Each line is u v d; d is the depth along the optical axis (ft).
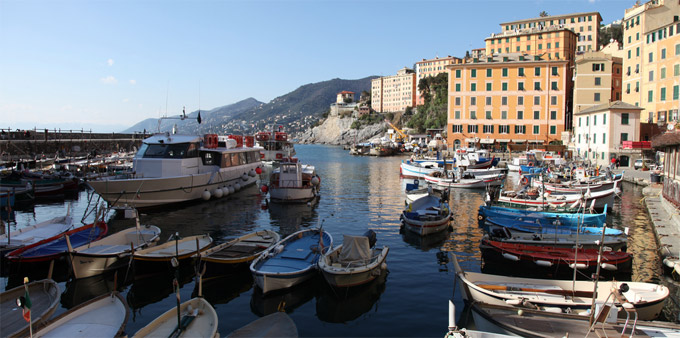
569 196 108.47
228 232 83.46
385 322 44.96
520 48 355.56
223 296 52.13
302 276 52.42
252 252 60.29
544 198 107.24
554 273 59.11
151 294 52.70
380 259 55.72
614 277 57.21
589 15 374.02
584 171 142.20
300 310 48.03
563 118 265.75
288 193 115.24
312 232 71.56
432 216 81.97
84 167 156.56
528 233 72.08
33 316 41.29
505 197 108.27
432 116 479.00
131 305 49.70
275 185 120.37
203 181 113.91
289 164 118.01
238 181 137.28
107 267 57.41
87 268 55.83
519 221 82.58
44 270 59.57
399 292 52.80
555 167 185.06
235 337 36.63
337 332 42.86
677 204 82.99
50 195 131.64
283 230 85.15
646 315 42.22
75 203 121.49
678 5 204.54
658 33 196.24
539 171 179.01
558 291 45.32
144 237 66.39
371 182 173.27
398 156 371.56
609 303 40.40
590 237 66.69
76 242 64.90
